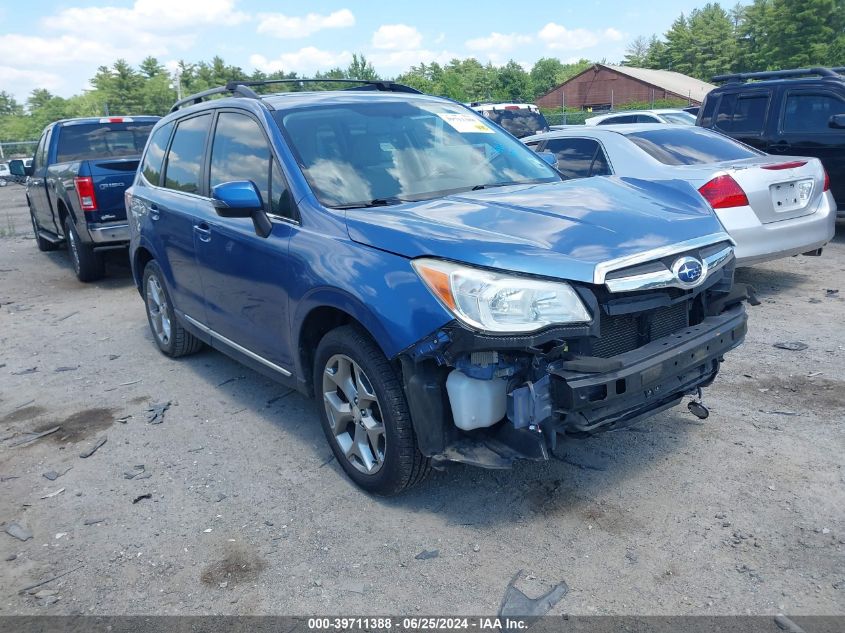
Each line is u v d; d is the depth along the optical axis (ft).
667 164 21.63
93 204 27.63
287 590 9.66
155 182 18.60
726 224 20.02
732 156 22.52
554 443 9.80
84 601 9.68
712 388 15.40
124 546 10.89
